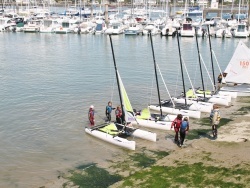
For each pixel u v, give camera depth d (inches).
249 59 1804.9
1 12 6609.3
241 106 1684.3
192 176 898.1
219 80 2087.8
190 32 4694.9
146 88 2054.6
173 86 2111.2
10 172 1036.5
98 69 2620.6
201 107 1608.0
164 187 852.6
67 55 3287.4
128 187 872.3
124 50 3607.3
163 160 1021.8
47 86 2082.9
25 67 2684.5
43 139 1285.7
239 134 1225.4
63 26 5300.2
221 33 4653.1
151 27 4931.1
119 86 1331.2
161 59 3056.1
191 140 1251.2
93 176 997.2
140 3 6978.4
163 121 1413.6
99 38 4655.5
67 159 1120.8
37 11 6471.5
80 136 1312.7
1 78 2289.6
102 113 1585.9
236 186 828.6
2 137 1298.0
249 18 5083.7
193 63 2861.7
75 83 2167.8
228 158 992.9
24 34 5108.3
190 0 7711.6
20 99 1795.0
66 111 1605.6
